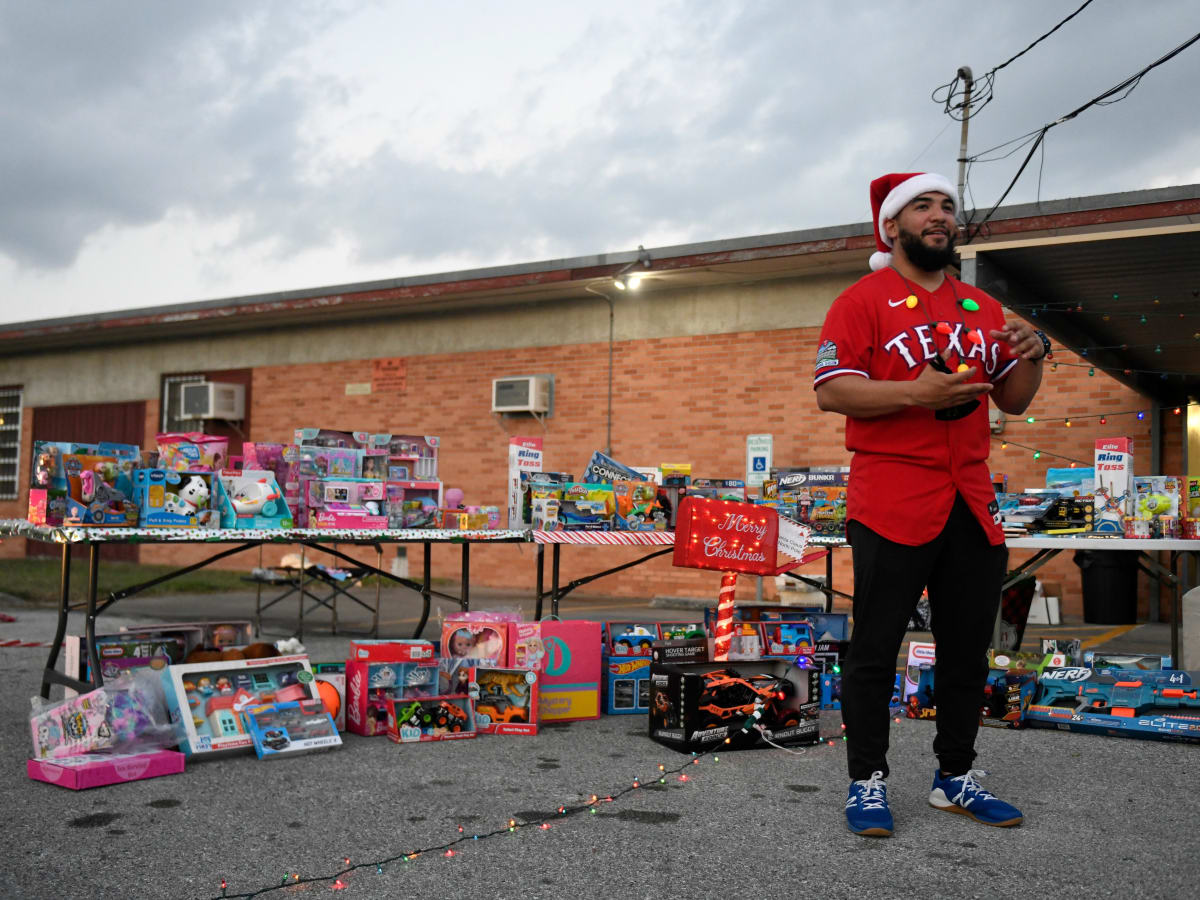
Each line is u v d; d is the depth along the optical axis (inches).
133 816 127.7
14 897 99.4
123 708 155.9
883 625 123.3
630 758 163.2
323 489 207.0
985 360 123.6
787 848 115.3
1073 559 386.3
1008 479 406.9
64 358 682.8
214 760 159.6
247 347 609.0
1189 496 207.2
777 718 172.7
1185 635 204.8
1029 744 173.3
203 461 191.3
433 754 165.5
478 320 531.8
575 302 503.5
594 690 201.2
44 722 159.9
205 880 104.6
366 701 181.3
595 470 240.2
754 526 188.2
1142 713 181.6
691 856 112.4
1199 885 103.5
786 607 220.7
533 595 484.1
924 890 101.8
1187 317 288.0
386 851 114.3
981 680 128.9
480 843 117.0
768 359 453.7
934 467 121.6
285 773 151.2
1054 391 401.1
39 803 133.3
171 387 639.1
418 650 187.3
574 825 124.4
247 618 365.1
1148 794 139.7
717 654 186.1
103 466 179.8
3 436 706.2
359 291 517.0
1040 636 331.3
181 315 572.4
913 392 112.6
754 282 459.2
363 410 565.0
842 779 148.6
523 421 513.7
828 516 238.5
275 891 101.5
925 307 123.8
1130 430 388.2
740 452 456.8
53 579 483.8
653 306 482.6
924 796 138.4
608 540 214.4
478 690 185.3
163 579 182.9
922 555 122.1
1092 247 222.2
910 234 124.6
